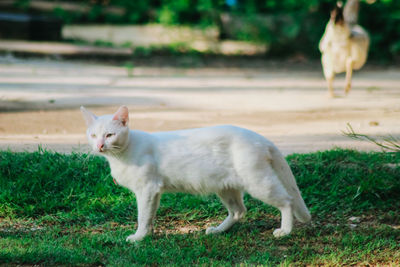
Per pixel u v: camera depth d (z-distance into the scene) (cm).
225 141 435
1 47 1714
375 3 1973
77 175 573
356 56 1099
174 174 439
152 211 447
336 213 527
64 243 440
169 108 988
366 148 665
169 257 416
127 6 2366
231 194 471
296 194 460
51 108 946
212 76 1516
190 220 519
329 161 600
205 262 409
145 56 1834
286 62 1861
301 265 409
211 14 2197
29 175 562
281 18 2030
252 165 427
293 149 666
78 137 738
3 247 420
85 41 1980
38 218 511
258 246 450
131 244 440
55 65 1548
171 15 2253
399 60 1898
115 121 432
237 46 2102
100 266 399
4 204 516
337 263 411
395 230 477
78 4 2409
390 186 548
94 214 514
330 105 1024
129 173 440
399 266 409
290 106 1020
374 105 1012
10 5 2211
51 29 1933
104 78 1385
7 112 897
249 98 1128
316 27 1969
